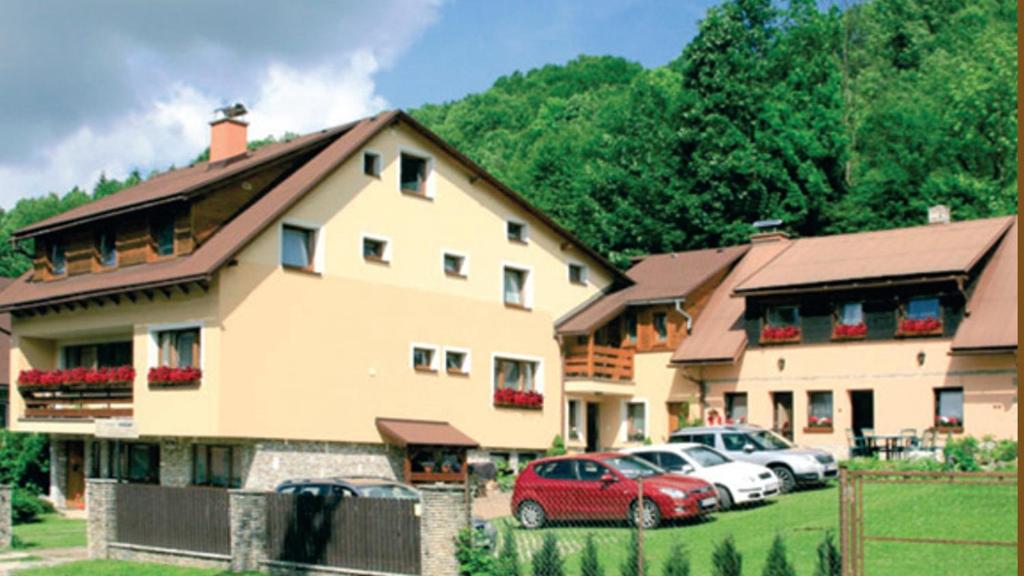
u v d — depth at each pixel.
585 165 65.88
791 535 22.36
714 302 44.09
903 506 24.16
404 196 37.94
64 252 38.88
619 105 71.12
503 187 41.06
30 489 38.44
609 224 59.16
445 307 38.88
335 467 34.88
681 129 58.09
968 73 59.09
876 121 63.88
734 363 41.38
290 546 21.78
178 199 33.50
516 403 40.78
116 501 25.62
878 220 56.41
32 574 23.17
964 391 36.19
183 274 31.94
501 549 18.50
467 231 40.06
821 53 59.56
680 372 42.91
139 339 34.41
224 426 31.83
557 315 43.34
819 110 57.44
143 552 24.69
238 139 39.62
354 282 35.91
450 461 37.50
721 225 55.75
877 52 75.25
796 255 42.00
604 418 44.44
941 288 37.16
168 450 35.12
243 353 32.56
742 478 27.50
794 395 39.94
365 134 36.41
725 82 57.53
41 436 39.31
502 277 41.28
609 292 45.88
